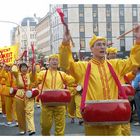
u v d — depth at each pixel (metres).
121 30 78.88
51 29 75.31
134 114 14.25
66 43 6.41
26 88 11.45
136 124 13.28
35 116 16.34
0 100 17.81
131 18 79.75
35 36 97.56
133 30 6.34
